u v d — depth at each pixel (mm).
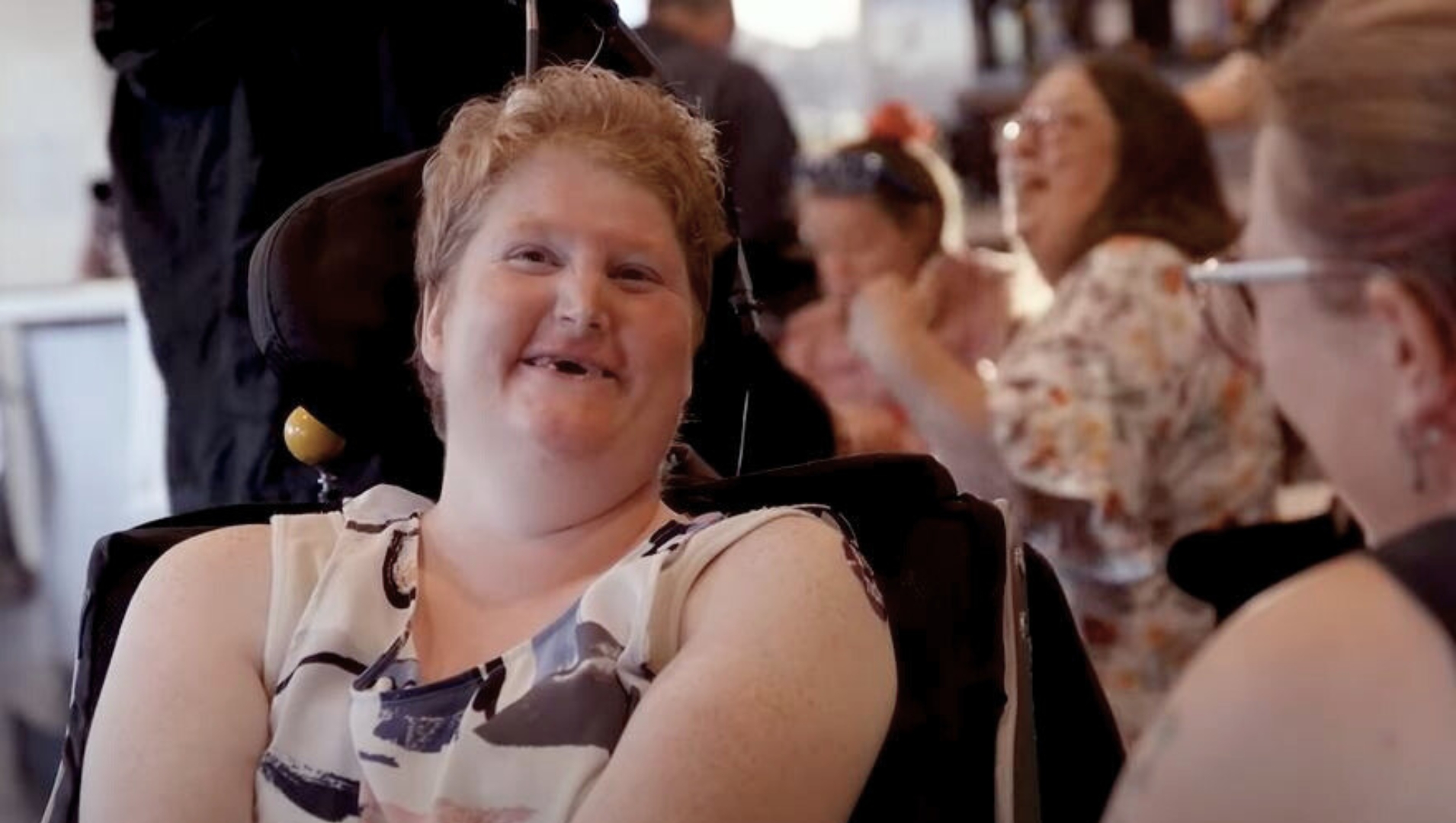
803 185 3123
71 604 3473
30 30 4559
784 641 1315
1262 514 2377
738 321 1796
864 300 2656
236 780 1401
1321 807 864
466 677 1369
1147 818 915
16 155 4613
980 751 1425
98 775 1411
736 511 1594
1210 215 2438
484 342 1439
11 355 3398
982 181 4008
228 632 1454
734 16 3791
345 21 1922
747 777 1257
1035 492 2367
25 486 3443
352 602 1435
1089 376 2350
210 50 1948
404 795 1350
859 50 4383
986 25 4234
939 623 1463
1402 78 890
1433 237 879
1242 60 3125
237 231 2018
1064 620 1584
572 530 1462
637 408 1445
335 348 1633
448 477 1498
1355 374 937
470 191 1483
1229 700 898
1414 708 860
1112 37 4051
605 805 1260
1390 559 910
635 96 1515
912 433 2838
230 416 2098
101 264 3723
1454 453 914
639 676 1355
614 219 1456
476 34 1901
